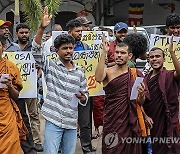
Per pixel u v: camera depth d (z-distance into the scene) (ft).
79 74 18.56
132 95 17.47
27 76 21.52
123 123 17.52
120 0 67.46
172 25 22.52
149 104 18.49
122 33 23.61
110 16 67.15
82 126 23.27
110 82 17.62
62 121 18.22
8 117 17.99
